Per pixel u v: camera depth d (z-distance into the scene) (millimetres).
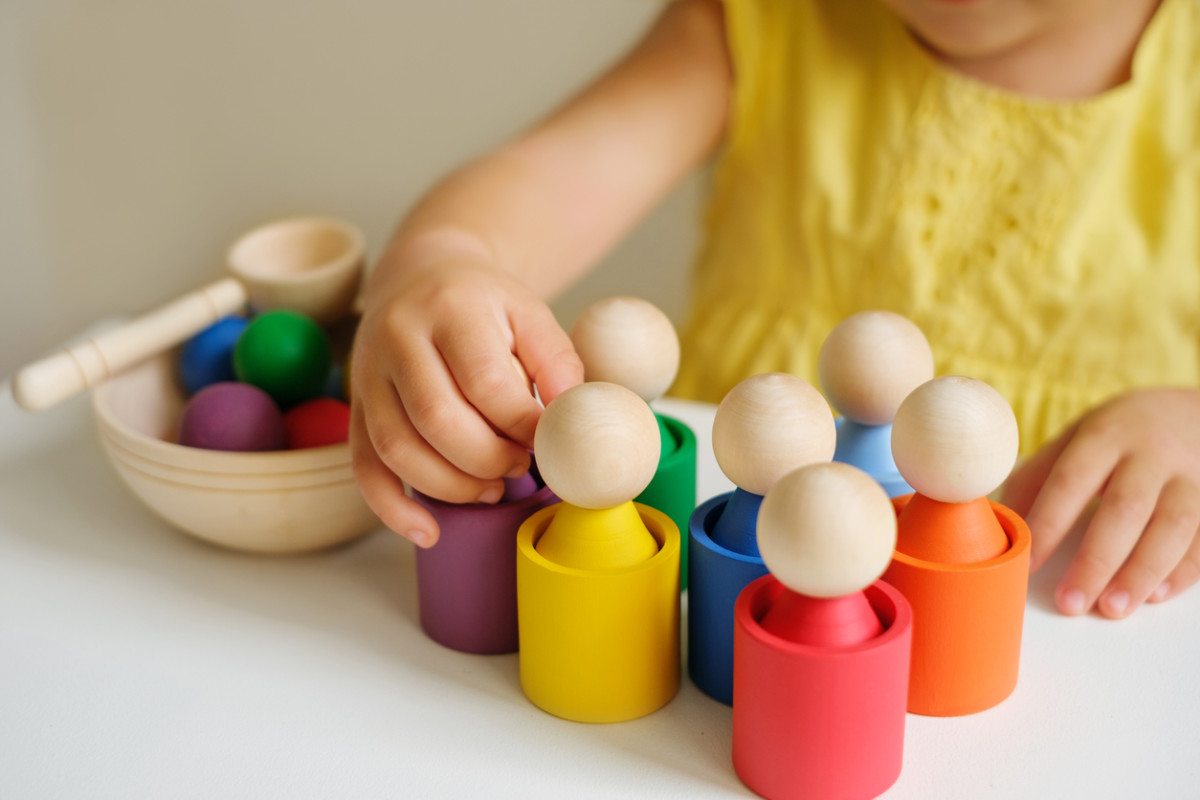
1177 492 503
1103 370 824
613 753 388
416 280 497
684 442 484
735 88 886
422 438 428
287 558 531
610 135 842
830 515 321
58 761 385
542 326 467
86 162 1156
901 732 362
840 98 851
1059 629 460
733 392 392
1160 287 804
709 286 952
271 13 1088
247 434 521
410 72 1094
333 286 646
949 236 829
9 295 1199
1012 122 805
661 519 418
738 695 364
